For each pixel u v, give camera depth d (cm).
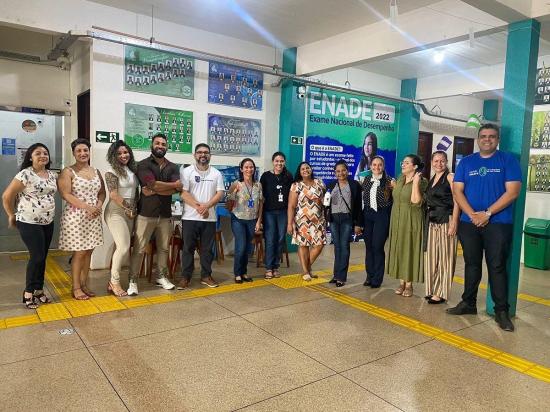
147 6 486
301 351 300
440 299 417
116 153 390
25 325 330
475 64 697
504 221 357
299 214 479
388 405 235
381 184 459
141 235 407
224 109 593
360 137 767
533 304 430
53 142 614
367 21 516
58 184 371
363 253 680
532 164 642
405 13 483
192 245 439
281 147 662
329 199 470
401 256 437
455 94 752
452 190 395
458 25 433
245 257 476
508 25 380
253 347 304
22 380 249
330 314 380
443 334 341
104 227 510
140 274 488
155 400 232
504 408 236
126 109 511
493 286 367
